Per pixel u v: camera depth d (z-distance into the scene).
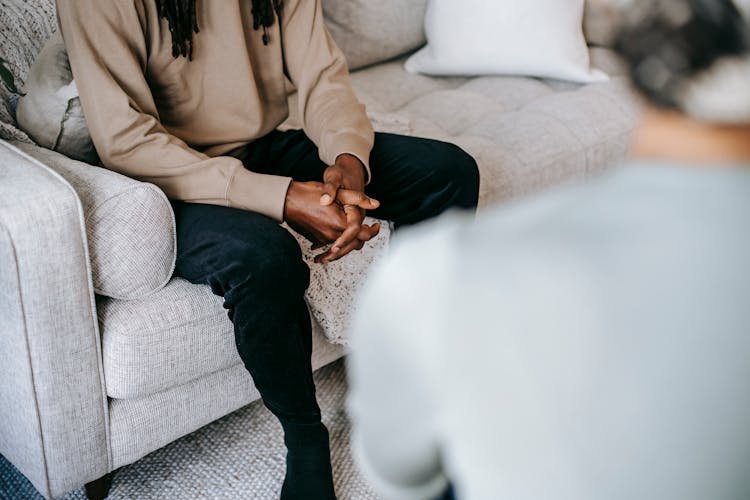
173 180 1.39
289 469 1.39
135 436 1.38
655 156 0.40
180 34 1.44
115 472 1.51
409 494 0.49
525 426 0.41
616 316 0.39
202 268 1.31
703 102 0.37
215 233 1.30
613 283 0.39
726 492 0.38
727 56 0.36
